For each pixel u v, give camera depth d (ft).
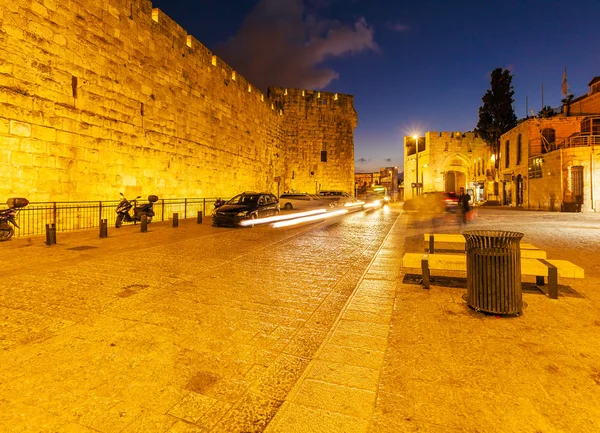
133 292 17.04
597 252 25.63
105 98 43.83
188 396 8.64
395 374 9.37
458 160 147.74
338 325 12.87
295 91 122.72
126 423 7.61
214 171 72.69
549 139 92.12
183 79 61.05
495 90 124.26
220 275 20.52
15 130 33.53
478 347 10.79
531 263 16.40
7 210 31.60
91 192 42.14
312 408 8.00
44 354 10.75
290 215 70.95
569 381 8.79
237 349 11.23
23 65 34.06
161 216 55.31
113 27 44.96
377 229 44.34
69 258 24.98
